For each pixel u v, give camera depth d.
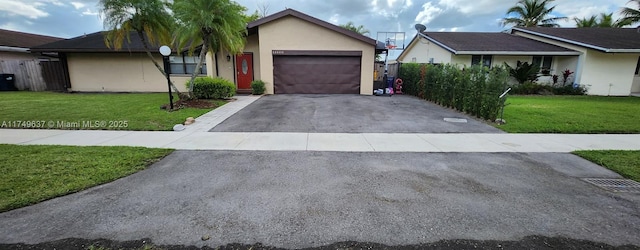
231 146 5.30
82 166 4.04
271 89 14.15
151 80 14.84
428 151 5.11
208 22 8.67
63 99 11.18
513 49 15.06
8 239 2.38
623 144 5.64
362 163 4.41
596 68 15.20
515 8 29.80
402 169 4.16
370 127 7.07
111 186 3.45
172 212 2.85
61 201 3.04
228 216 2.79
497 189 3.48
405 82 15.22
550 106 10.54
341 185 3.55
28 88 15.02
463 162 4.52
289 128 6.86
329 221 2.71
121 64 14.70
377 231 2.56
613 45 14.27
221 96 11.34
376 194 3.30
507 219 2.78
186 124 7.09
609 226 2.68
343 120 7.89
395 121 7.83
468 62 15.59
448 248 2.34
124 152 4.73
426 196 3.26
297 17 13.40
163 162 4.38
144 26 8.80
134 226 2.59
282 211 2.89
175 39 9.08
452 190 3.43
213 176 3.81
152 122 7.16
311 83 14.27
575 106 10.58
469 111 8.91
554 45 16.16
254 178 3.75
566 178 3.88
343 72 14.16
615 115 8.66
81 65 14.64
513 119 8.00
